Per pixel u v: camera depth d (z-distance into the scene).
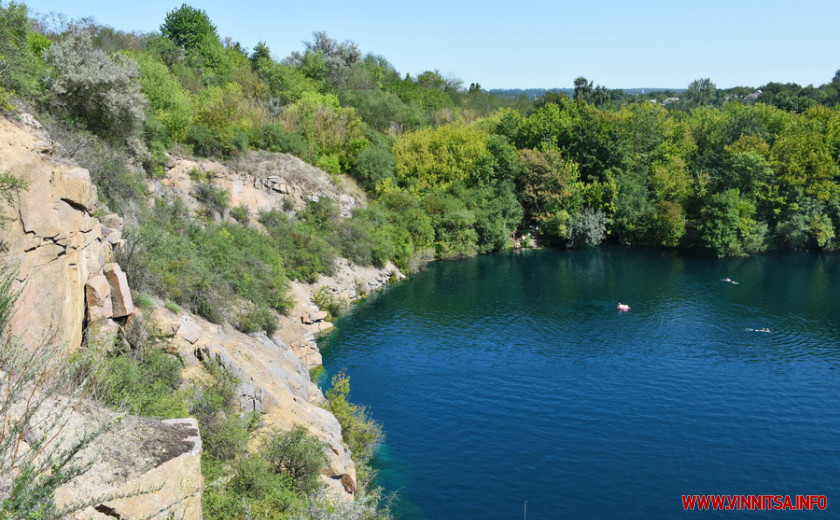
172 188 49.50
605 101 123.75
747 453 30.12
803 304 56.34
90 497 10.39
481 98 138.62
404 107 102.50
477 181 86.81
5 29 29.88
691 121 108.12
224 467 19.86
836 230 84.31
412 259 70.38
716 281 66.31
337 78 104.00
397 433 32.19
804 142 85.88
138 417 13.43
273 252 49.44
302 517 16.94
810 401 35.91
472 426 33.00
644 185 92.94
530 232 90.56
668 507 25.89
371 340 46.75
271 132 66.94
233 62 88.50
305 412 27.81
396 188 77.62
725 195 81.62
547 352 44.31
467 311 54.84
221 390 23.42
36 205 18.11
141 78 51.75
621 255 82.44
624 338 47.31
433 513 25.39
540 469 28.77
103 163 33.44
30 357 10.84
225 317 34.88
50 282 18.44
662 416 34.12
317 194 64.38
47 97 33.84
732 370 40.66
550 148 93.31
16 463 9.19
